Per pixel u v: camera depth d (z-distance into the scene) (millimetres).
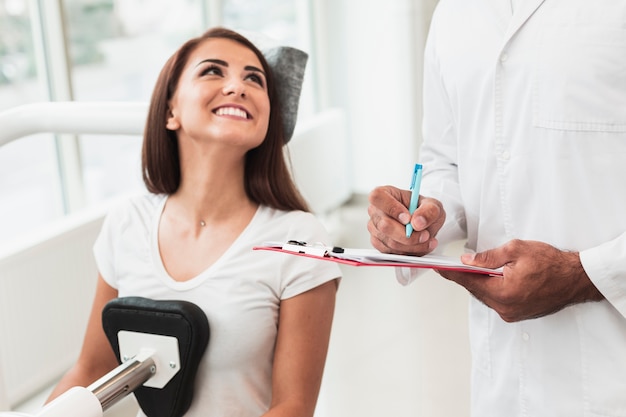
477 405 1496
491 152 1360
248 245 1434
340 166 4781
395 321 3549
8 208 3184
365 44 4891
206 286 1416
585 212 1267
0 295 2773
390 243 1280
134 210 1542
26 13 3180
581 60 1231
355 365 3164
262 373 1420
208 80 1443
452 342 3309
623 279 1188
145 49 3822
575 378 1314
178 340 1349
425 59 1512
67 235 3006
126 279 1500
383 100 4934
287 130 1570
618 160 1229
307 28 4980
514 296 1198
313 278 1407
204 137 1420
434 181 1532
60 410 942
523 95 1299
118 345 1405
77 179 3412
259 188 1485
